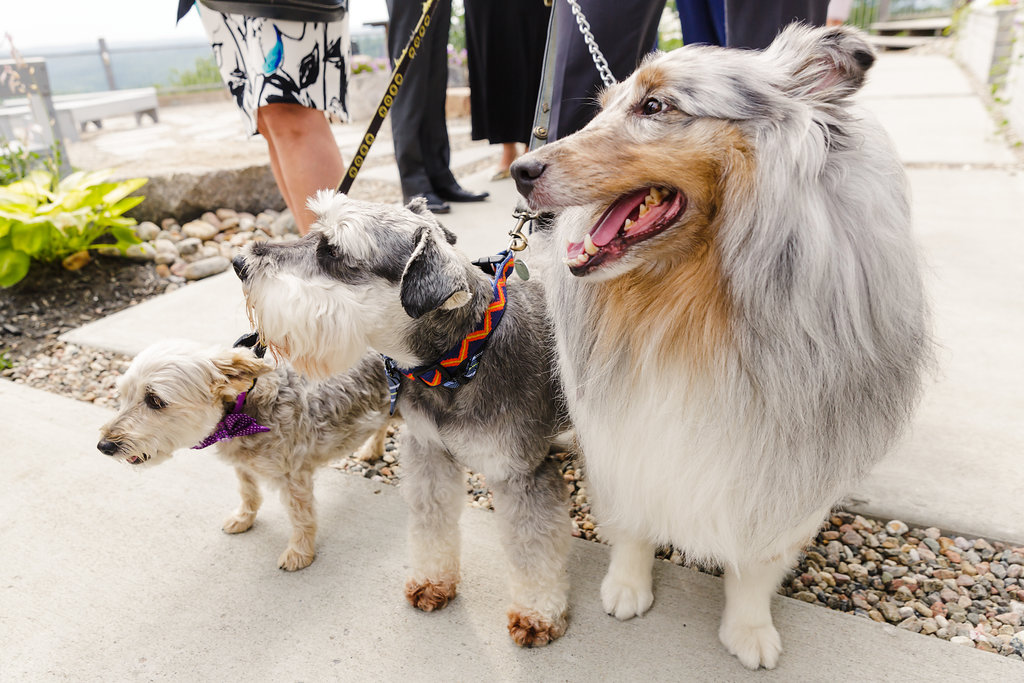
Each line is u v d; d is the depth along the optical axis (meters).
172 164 5.68
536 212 1.62
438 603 2.00
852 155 1.39
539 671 1.81
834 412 1.46
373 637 1.93
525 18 5.31
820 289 1.34
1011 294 3.68
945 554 2.16
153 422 1.97
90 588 2.11
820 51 1.42
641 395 1.63
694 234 1.45
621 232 1.51
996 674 1.72
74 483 2.57
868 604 2.02
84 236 4.30
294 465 2.13
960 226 4.64
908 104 8.87
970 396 2.86
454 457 1.93
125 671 1.84
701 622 1.94
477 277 1.79
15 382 3.33
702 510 1.63
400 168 5.35
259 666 1.84
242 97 3.15
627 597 1.96
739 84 1.37
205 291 4.23
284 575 2.17
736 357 1.45
